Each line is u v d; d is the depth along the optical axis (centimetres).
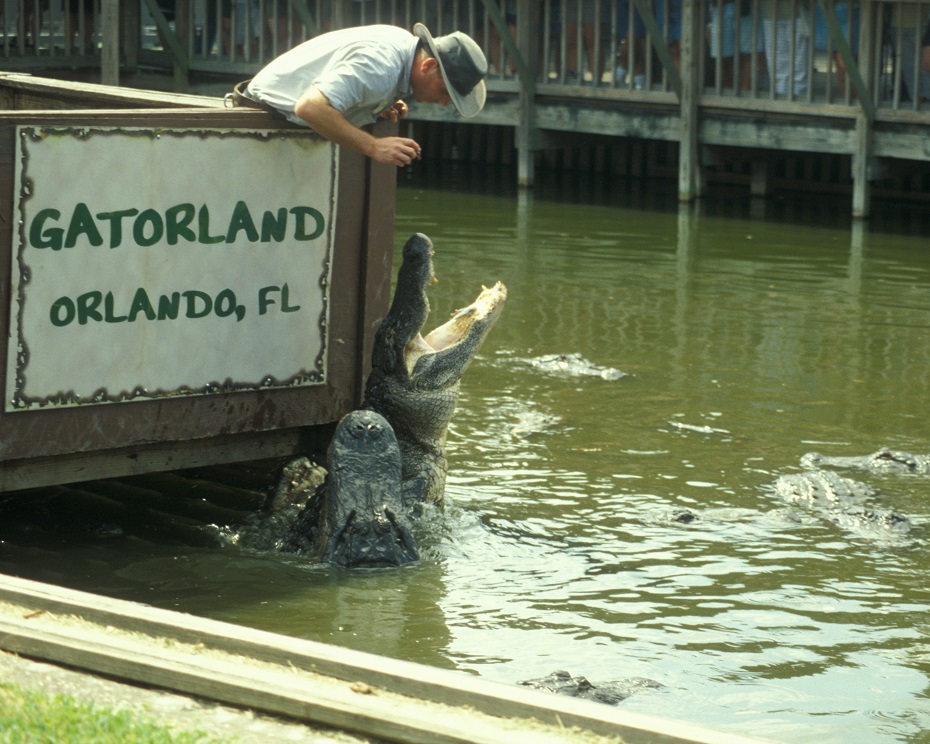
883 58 2131
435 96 848
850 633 723
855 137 2159
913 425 1104
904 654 698
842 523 888
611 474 978
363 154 852
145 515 886
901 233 2033
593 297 1544
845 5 2161
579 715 462
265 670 499
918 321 1448
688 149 2314
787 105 2212
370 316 900
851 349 1331
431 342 911
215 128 812
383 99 835
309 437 915
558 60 2473
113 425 807
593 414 1122
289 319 866
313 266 870
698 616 740
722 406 1145
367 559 805
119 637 525
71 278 778
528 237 1930
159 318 813
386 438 842
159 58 2819
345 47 826
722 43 2283
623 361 1281
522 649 693
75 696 485
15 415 774
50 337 777
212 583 775
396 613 736
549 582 786
